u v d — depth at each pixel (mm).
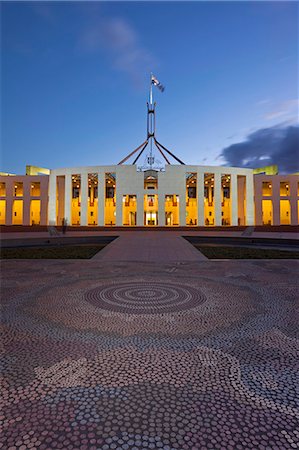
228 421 2045
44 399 2285
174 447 1814
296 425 2016
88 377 2611
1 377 2609
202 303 5000
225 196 45688
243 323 4027
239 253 13203
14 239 16625
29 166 39969
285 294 5602
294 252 13648
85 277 7227
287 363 2900
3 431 1941
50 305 4844
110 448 1802
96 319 4176
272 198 37531
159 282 6680
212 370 2748
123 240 16062
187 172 36188
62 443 1841
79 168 37219
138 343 3363
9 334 3623
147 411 2143
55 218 37875
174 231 27938
